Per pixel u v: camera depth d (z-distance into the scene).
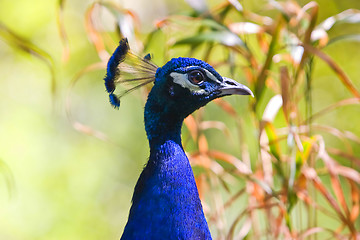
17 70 14.53
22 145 12.79
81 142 13.48
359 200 7.75
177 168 5.67
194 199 5.66
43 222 12.04
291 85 6.96
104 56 7.87
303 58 6.84
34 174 12.47
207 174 7.80
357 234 7.05
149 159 5.86
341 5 13.83
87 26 7.86
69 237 12.07
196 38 7.02
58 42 14.62
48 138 13.13
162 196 5.57
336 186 6.78
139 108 13.75
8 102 13.84
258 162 7.60
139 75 6.12
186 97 5.91
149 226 5.54
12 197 12.11
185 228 5.54
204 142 7.76
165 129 5.88
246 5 13.16
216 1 13.61
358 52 13.98
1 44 14.60
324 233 10.88
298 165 6.96
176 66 5.90
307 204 7.25
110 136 13.60
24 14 14.55
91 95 14.10
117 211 13.02
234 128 12.18
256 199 7.67
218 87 6.00
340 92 13.70
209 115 12.20
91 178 12.85
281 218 7.20
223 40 6.96
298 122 7.21
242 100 10.71
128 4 14.69
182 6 15.15
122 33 7.34
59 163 12.88
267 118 7.04
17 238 11.84
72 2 15.16
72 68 14.41
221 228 7.51
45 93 13.98
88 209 12.48
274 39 7.06
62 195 12.44
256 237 7.48
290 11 7.66
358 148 12.85
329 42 7.25
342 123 13.36
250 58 7.28
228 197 10.44
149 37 7.65
